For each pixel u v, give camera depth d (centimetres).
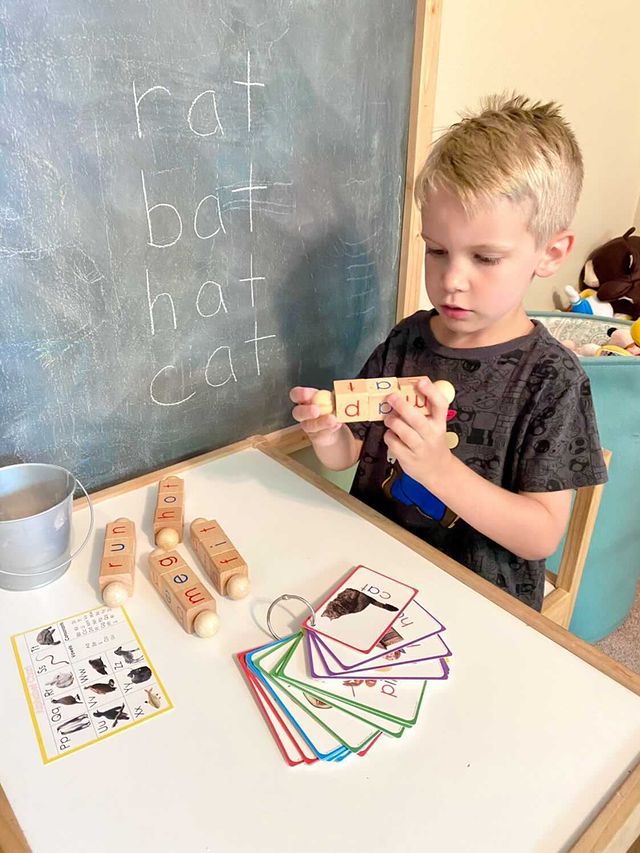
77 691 62
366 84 107
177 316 96
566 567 107
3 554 71
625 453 122
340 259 115
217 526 81
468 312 80
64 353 88
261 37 91
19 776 55
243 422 112
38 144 77
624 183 199
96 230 84
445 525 91
